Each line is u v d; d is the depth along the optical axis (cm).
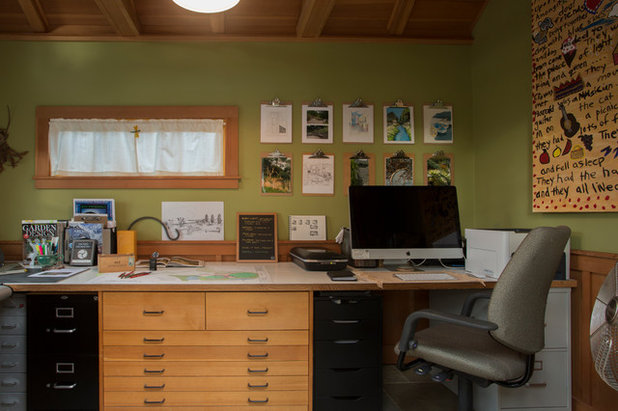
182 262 238
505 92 244
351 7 262
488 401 200
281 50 273
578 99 188
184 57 269
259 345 191
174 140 266
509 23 240
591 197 181
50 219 261
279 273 218
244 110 271
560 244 136
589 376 188
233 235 268
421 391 240
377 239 230
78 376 189
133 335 188
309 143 273
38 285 186
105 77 265
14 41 262
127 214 264
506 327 131
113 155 263
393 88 278
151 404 189
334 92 275
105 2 226
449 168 280
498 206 253
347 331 193
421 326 280
